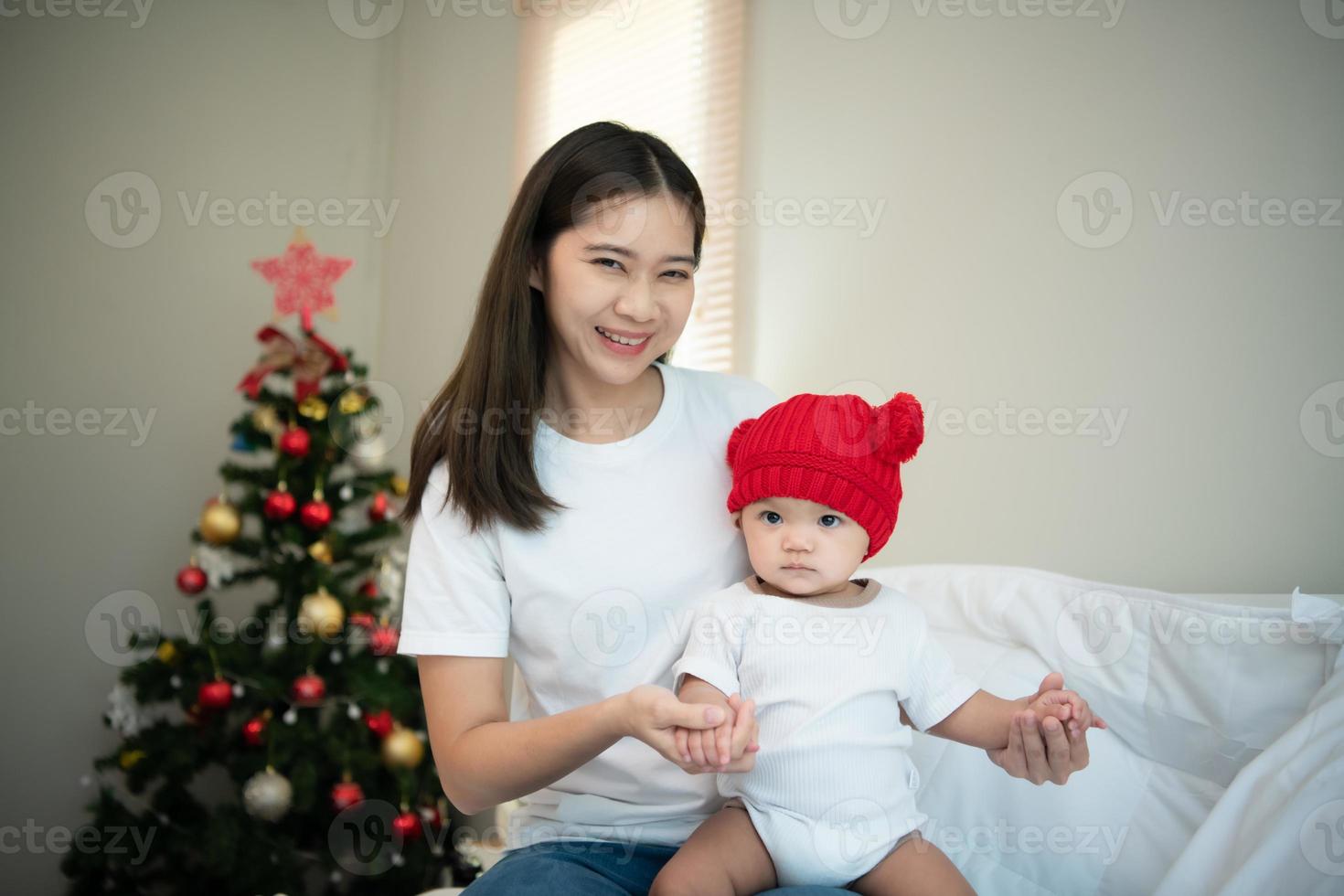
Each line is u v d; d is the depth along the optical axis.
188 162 3.39
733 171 2.48
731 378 1.26
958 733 1.04
